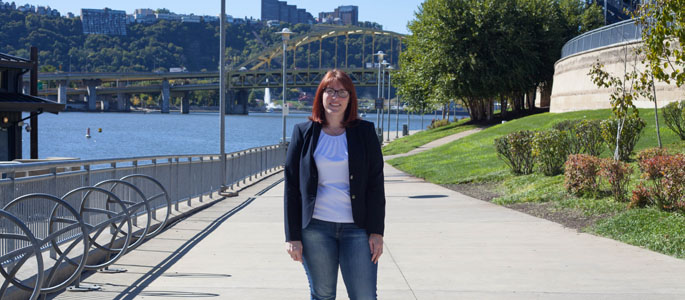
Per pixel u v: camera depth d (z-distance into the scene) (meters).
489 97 58.81
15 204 5.55
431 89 61.38
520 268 7.60
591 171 12.88
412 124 163.88
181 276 7.17
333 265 4.09
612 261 7.92
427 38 56.97
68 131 109.88
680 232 8.97
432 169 24.77
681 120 20.92
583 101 42.78
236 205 14.99
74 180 7.70
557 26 61.09
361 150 4.03
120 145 75.88
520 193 15.09
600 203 11.99
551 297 6.28
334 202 4.03
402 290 6.61
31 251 4.95
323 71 198.00
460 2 55.50
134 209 7.80
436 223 11.46
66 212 7.36
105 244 8.10
